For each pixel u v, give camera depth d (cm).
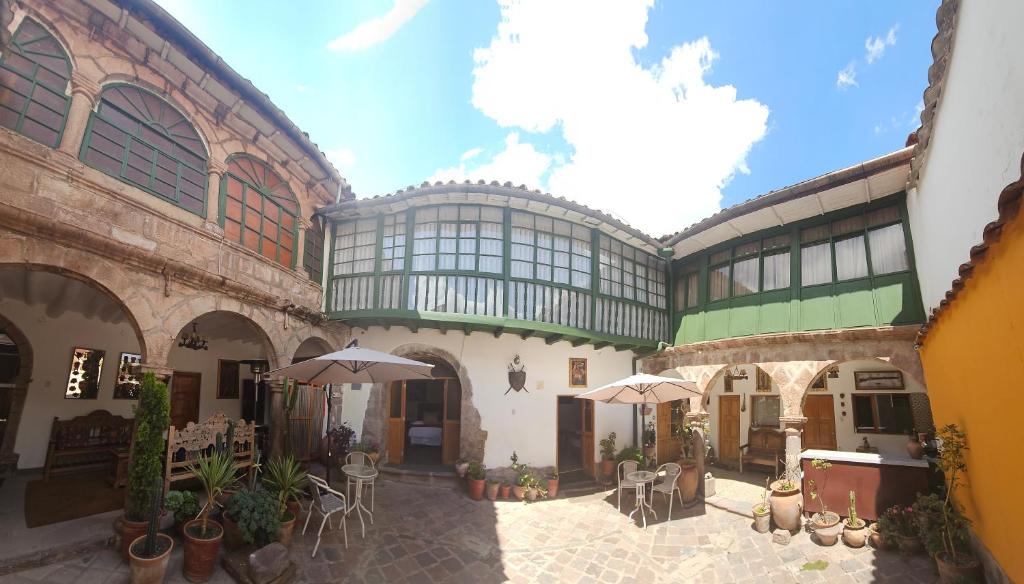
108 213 562
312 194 954
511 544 714
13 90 495
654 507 903
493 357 1030
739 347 957
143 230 600
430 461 1052
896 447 1023
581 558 686
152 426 554
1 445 798
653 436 1131
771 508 766
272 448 784
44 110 519
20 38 507
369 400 1015
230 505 565
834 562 641
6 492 697
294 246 904
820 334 836
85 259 531
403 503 828
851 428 1079
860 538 667
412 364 663
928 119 545
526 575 629
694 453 983
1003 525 445
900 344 771
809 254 904
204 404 1117
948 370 592
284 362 830
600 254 1084
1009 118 331
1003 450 422
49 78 527
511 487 926
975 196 439
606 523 818
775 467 1064
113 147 584
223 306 703
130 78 611
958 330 516
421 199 952
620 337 1062
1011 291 347
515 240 998
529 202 962
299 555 588
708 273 1084
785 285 926
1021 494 390
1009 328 366
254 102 737
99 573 484
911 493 704
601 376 1134
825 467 765
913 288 766
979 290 421
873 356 792
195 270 642
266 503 580
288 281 869
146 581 462
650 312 1151
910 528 643
